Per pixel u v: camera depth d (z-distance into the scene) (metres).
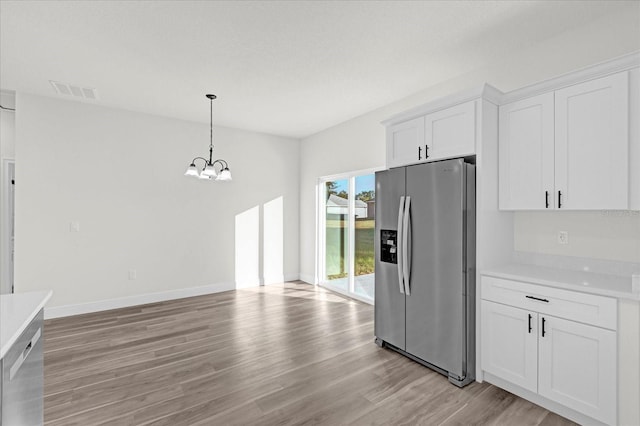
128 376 2.42
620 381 1.71
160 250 4.45
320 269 5.41
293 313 3.93
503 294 2.22
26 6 2.09
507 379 2.19
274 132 5.36
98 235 4.02
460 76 3.15
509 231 2.64
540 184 2.22
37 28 2.35
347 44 2.58
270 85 3.39
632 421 1.68
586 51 2.31
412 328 2.64
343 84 3.37
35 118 3.65
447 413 1.99
